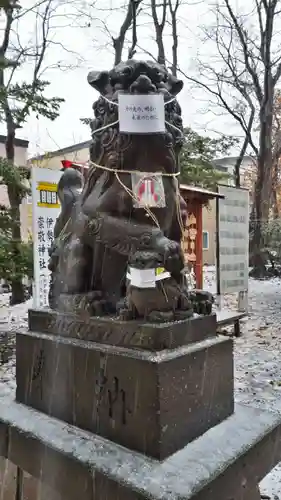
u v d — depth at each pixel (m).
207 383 1.41
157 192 1.40
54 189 4.21
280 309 7.12
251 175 18.91
